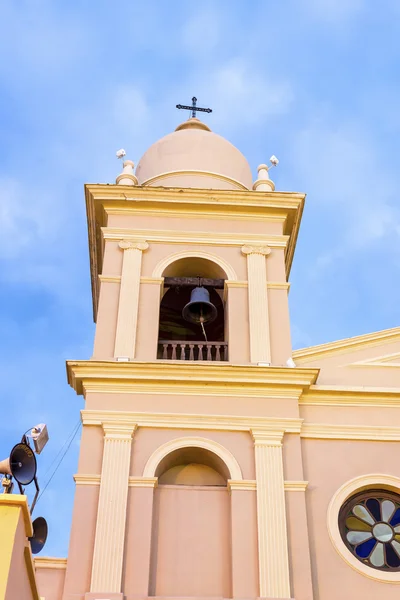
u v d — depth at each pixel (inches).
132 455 546.6
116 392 574.6
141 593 489.1
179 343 624.4
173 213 697.0
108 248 671.1
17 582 385.7
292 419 565.9
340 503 541.0
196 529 527.8
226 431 560.7
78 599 483.2
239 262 670.5
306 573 501.4
